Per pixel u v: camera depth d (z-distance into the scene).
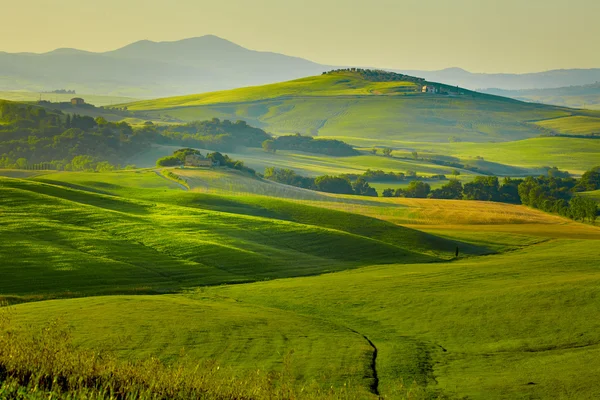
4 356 27.11
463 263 104.19
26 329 45.59
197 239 96.25
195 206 139.25
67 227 93.94
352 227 133.25
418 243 123.50
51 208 104.38
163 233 98.06
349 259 101.12
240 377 37.22
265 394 29.80
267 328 53.44
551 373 41.81
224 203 145.12
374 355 47.62
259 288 73.81
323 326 56.50
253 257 89.94
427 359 47.12
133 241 91.94
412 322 59.09
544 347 49.25
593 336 50.66
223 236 102.12
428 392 38.81
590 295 61.22
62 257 77.62
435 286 73.69
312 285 75.56
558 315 56.59
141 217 109.38
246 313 59.28
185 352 44.41
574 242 135.50
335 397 34.12
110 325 50.16
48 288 66.25
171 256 86.56
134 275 75.25
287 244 105.44
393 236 128.00
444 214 183.25
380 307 64.94
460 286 72.94
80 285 68.62
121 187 158.38
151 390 27.31
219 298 68.25
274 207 145.62
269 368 41.94
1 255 75.75
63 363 27.42
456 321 58.19
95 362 28.27
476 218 177.62
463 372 43.59
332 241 109.94
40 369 26.67
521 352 48.34
